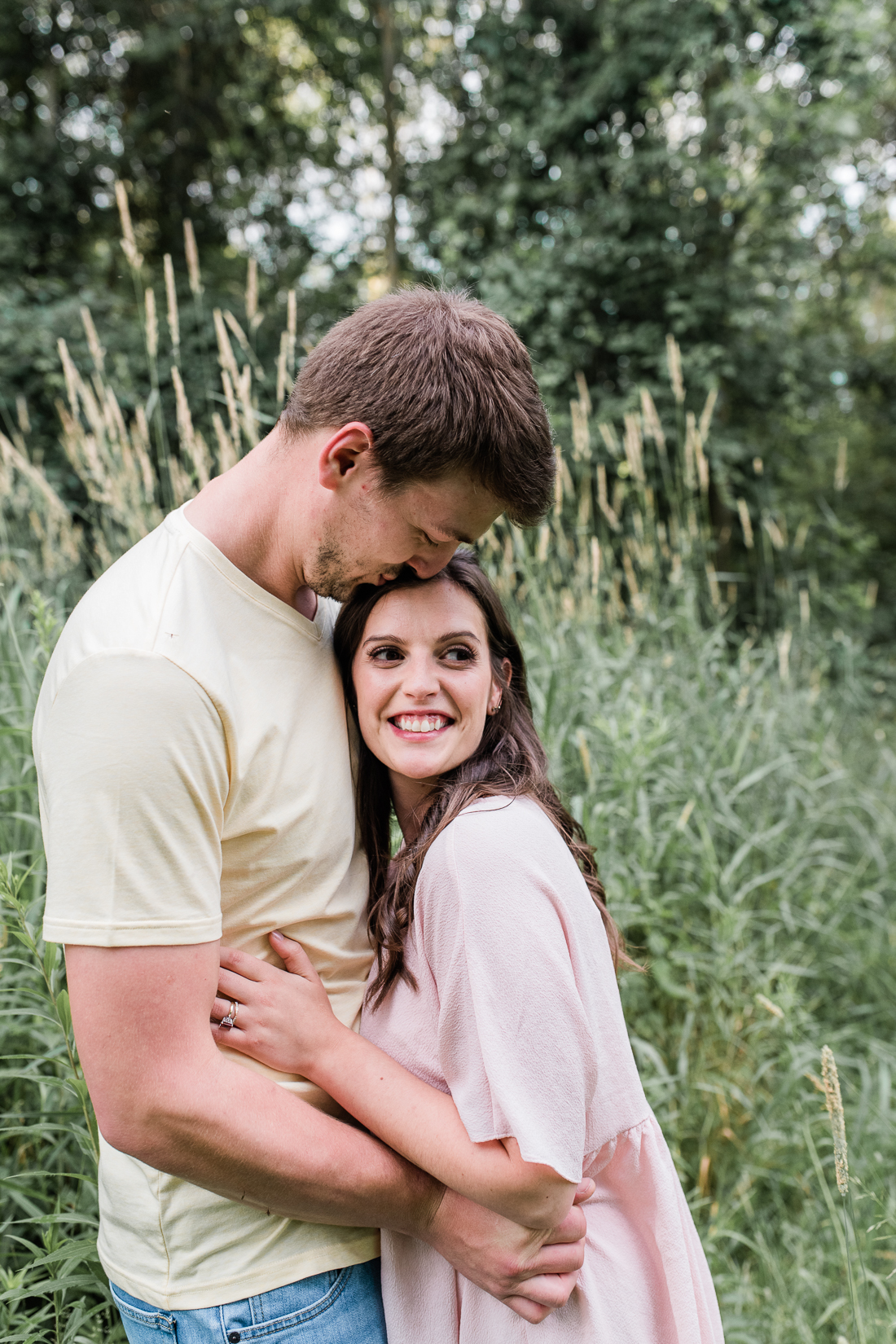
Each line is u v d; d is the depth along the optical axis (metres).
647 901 2.85
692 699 3.76
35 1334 1.47
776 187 8.52
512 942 1.14
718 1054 2.86
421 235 10.60
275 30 11.36
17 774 2.18
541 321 8.68
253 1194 1.10
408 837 1.44
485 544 3.71
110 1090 1.03
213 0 10.26
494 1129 1.12
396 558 1.17
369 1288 1.29
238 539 1.19
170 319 2.93
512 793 1.27
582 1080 1.15
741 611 6.88
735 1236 2.31
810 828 3.71
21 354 7.48
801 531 6.77
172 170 11.20
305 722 1.22
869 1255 2.08
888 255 10.42
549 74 9.34
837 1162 1.55
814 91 8.59
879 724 5.73
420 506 1.11
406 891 1.28
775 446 9.55
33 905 1.88
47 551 3.24
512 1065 1.11
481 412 1.07
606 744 3.24
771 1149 2.67
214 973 1.08
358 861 1.35
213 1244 1.16
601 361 9.04
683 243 8.89
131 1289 1.20
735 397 9.30
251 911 1.19
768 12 8.28
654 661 3.85
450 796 1.28
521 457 1.10
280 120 11.68
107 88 11.16
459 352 1.08
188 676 1.05
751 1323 2.12
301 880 1.22
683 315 8.53
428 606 1.30
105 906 1.00
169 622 1.07
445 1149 1.13
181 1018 1.04
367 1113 1.17
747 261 8.84
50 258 10.27
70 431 3.20
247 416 2.86
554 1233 1.19
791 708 4.32
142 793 1.01
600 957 1.29
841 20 8.05
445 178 9.98
